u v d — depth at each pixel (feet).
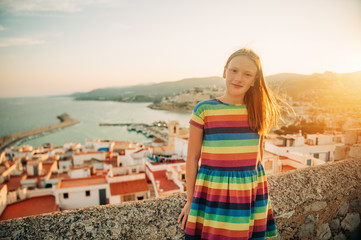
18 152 187.21
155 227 6.25
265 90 6.23
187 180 6.00
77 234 5.70
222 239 5.60
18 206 75.15
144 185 76.07
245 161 5.87
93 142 216.54
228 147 5.76
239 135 5.84
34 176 117.70
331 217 9.71
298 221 8.70
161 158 94.27
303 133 77.82
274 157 64.95
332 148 69.10
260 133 6.17
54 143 369.50
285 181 9.25
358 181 10.39
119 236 5.91
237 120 5.86
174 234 6.22
